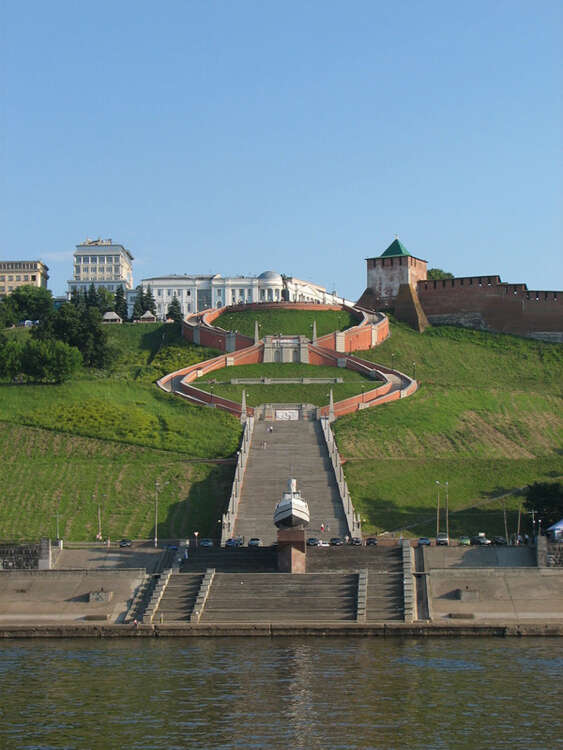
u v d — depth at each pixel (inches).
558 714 2802.7
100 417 7465.6
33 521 5876.0
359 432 7278.5
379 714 2817.4
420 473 6589.6
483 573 4648.1
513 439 7598.4
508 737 2615.7
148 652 3695.9
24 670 3383.4
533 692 3024.1
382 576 4564.5
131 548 5344.5
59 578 4761.3
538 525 5698.8
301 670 3331.7
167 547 5251.0
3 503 6102.4
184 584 4557.1
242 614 4284.0
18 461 6702.8
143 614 4357.8
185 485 6314.0
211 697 3002.0
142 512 5979.3
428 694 3006.9
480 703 2908.5
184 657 3582.7
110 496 6181.1
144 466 6604.3
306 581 4503.0
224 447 6943.9
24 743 2591.0
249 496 6053.2
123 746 2561.5
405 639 3946.9
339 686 3115.2
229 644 3855.8
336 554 4913.9
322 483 6254.9
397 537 5620.1
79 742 2596.0
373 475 6476.4
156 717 2807.6
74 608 4522.6
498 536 5693.9
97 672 3339.1
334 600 4350.4
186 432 7229.3
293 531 4694.9
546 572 4626.0
